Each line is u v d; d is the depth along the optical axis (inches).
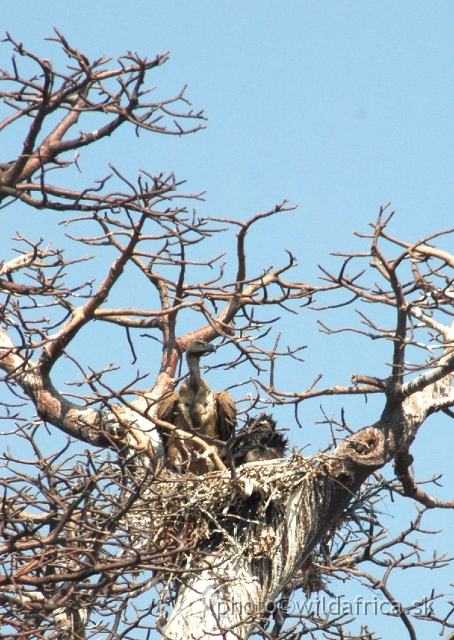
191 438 1483.8
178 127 1214.9
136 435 1469.0
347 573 1637.6
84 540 1207.6
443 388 1556.3
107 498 1248.2
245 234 1569.9
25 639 1227.9
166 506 1477.6
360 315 1444.4
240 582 1414.9
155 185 1283.2
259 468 1493.6
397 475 1588.3
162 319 1790.1
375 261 1444.4
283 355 1486.2
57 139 1321.4
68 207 1238.9
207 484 1485.0
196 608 1381.6
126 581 1280.8
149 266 1697.8
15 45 1139.3
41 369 1622.8
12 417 1466.5
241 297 1651.1
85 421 1547.7
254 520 1462.8
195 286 1601.9
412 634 1599.4
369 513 1651.1
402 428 1489.9
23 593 1249.4
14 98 1199.6
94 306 1519.4
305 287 1608.0
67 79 1168.8
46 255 1486.2
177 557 1400.1
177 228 1402.6
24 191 1232.8
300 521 1472.7
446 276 1454.2
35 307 1424.7
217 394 1777.8
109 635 1386.6
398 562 1643.7
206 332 1859.0
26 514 1380.4
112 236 1422.2
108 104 1194.0
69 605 1259.2
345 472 1466.5
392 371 1445.6
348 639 1583.4
